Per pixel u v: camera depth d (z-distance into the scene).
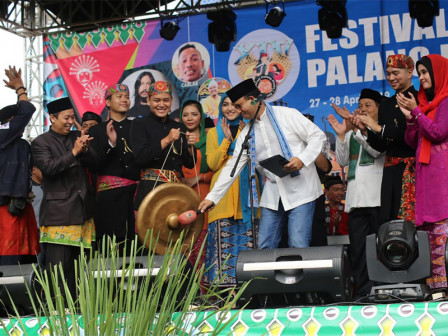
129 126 6.03
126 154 5.92
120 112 7.13
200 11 7.73
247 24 7.59
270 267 4.06
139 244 5.71
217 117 7.59
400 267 4.05
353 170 5.75
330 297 4.10
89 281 3.21
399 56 5.41
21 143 5.82
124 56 7.84
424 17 7.03
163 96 5.77
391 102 5.38
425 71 4.73
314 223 5.62
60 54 7.98
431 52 7.19
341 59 7.39
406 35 7.26
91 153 5.75
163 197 5.02
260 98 5.03
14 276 4.46
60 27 7.94
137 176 5.96
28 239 5.86
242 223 6.25
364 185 5.61
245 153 5.16
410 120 4.71
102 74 7.87
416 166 4.67
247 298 4.09
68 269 5.49
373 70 7.32
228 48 7.41
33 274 4.47
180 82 7.70
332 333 3.62
